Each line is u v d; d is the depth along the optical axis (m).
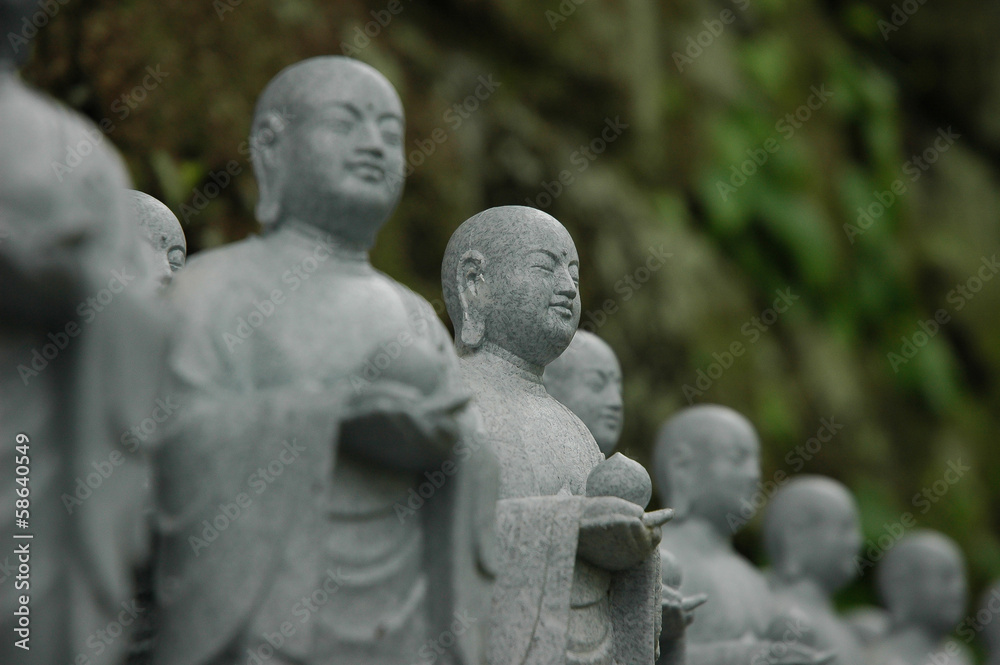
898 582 14.18
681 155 17.00
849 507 12.43
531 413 7.50
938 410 19.75
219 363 6.01
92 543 5.20
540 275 7.68
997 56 22.12
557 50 15.06
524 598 6.73
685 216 16.72
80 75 11.15
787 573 12.27
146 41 11.49
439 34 14.34
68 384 5.28
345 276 6.39
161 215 7.24
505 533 6.84
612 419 8.98
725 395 16.17
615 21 15.46
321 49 12.73
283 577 5.71
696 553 10.60
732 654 10.17
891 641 14.09
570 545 6.81
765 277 17.70
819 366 17.89
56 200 5.23
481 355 7.70
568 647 6.82
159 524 5.77
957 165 21.84
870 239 19.61
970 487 19.92
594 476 7.15
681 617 7.89
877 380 19.30
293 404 5.82
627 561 6.98
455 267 7.84
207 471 5.75
